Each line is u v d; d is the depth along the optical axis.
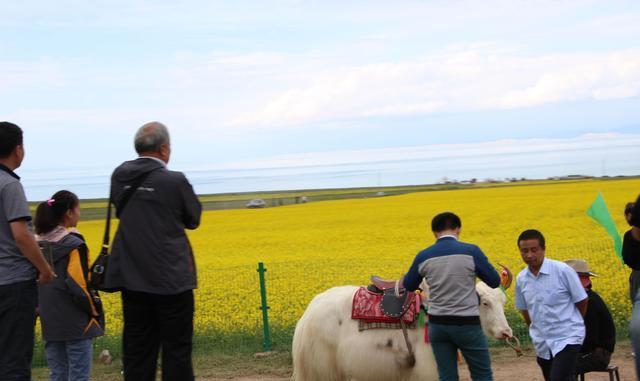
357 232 30.70
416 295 6.96
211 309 13.97
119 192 5.43
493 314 6.82
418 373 6.82
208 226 39.12
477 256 6.16
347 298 7.23
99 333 6.95
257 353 10.76
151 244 5.28
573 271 6.22
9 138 5.66
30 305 5.71
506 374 9.01
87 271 6.80
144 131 5.52
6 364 5.60
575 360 6.14
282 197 84.50
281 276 18.02
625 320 11.20
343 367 7.09
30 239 5.55
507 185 77.75
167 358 5.35
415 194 57.56
